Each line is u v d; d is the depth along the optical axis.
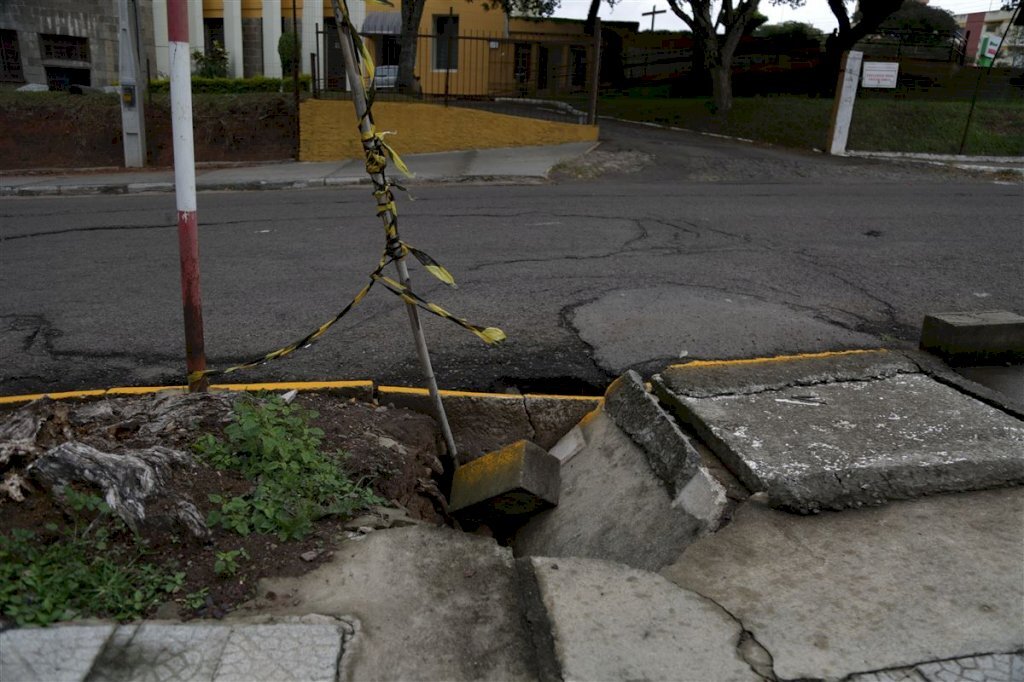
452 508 3.99
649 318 5.61
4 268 7.14
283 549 2.94
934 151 17.53
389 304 5.98
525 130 16.56
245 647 2.44
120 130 16.97
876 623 2.54
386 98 16.64
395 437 4.03
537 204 10.16
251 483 3.27
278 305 5.99
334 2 3.31
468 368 4.84
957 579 2.71
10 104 17.39
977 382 4.31
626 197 10.74
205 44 26.41
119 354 5.04
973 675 2.31
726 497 3.28
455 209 9.87
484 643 2.54
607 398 4.35
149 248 7.95
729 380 4.21
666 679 2.35
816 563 2.85
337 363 4.88
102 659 2.36
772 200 10.47
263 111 17.34
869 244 7.85
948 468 3.29
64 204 11.27
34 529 2.80
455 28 24.73
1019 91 22.80
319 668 2.37
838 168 14.20
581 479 4.01
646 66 30.17
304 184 13.09
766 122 19.19
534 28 27.92
